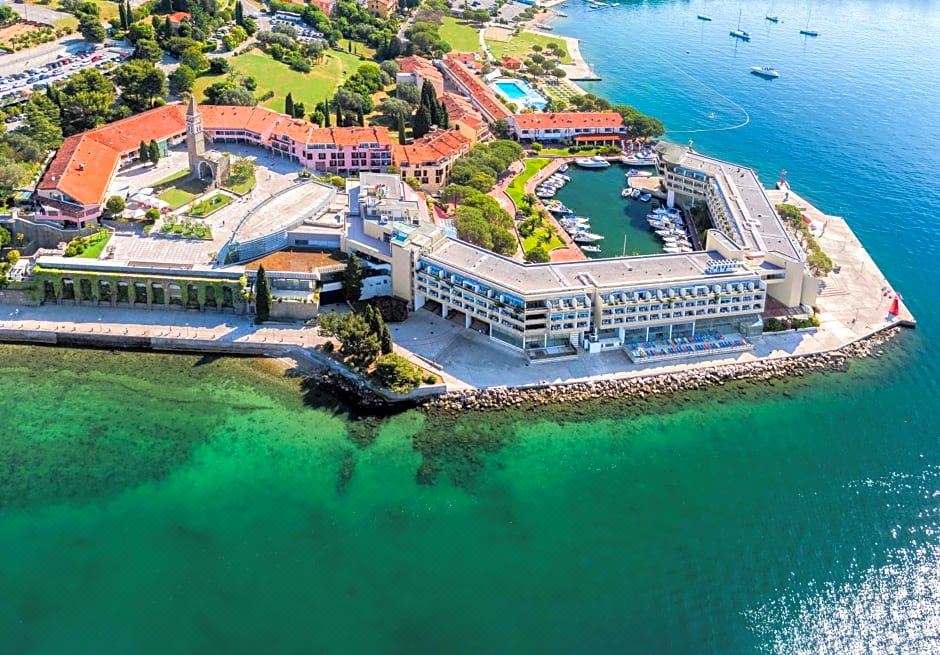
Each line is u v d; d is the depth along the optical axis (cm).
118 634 17250
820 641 17612
